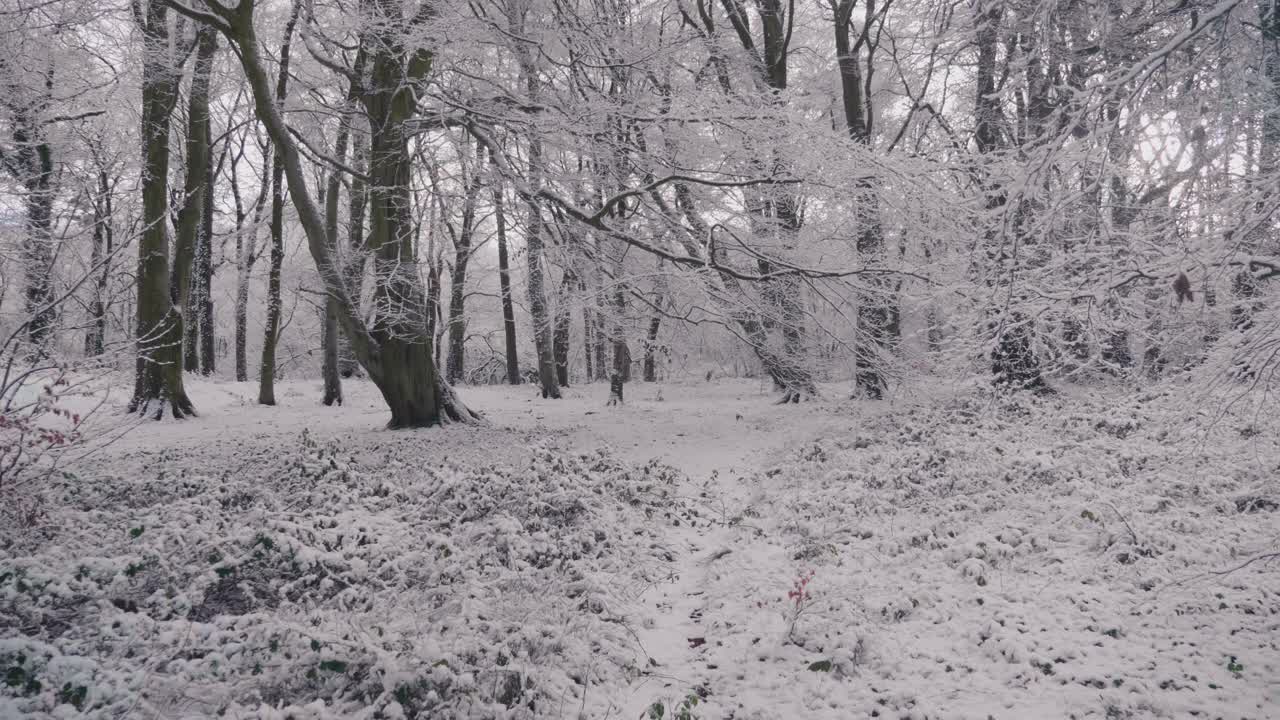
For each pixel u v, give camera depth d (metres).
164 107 16.11
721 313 14.77
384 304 14.10
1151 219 5.34
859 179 11.95
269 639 4.05
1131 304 5.10
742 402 20.52
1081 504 6.68
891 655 4.63
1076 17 6.28
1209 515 6.30
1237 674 4.04
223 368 39.84
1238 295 4.73
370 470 9.74
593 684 4.38
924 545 6.43
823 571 6.12
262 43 17.14
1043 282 5.15
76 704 3.48
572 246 14.95
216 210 28.09
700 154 12.83
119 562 4.69
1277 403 5.16
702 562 6.77
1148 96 4.54
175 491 7.79
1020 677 4.25
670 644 5.09
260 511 6.09
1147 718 3.76
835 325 15.19
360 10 12.98
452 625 4.62
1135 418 9.62
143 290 16.30
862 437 10.92
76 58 14.55
